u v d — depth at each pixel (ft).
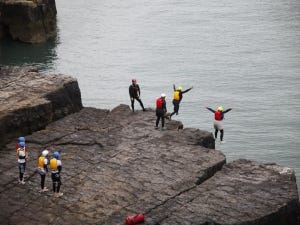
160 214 107.34
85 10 383.65
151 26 341.62
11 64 274.77
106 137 139.03
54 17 326.03
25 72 167.53
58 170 112.47
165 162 126.31
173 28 336.08
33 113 142.61
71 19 359.87
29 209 109.70
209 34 321.32
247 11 372.17
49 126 146.72
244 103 217.77
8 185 117.39
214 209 108.88
